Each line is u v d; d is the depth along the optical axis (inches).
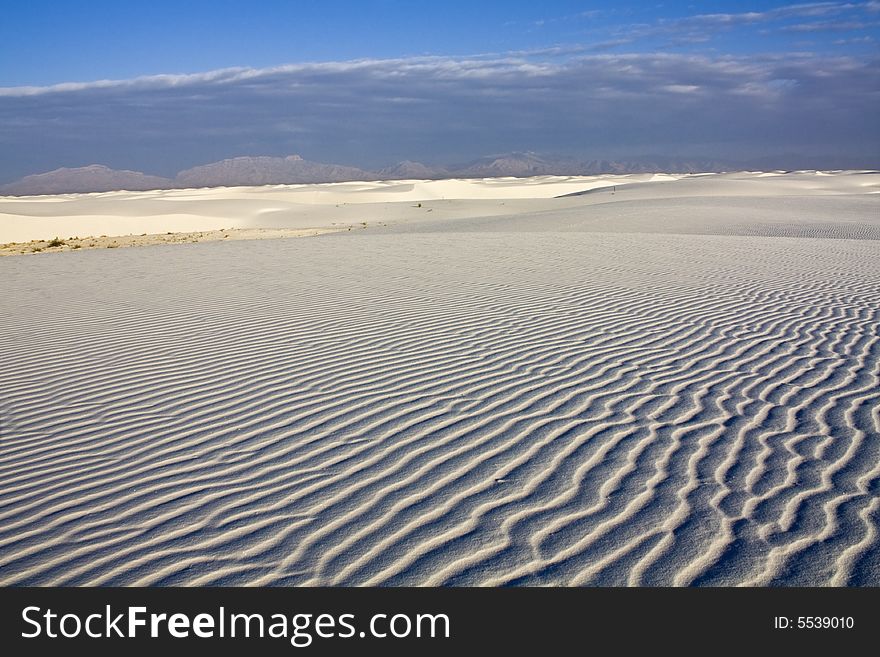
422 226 1378.0
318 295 464.1
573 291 458.9
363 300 439.8
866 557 136.9
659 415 219.8
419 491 170.4
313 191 4490.7
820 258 644.7
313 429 214.8
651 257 649.0
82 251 876.0
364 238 919.0
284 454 195.9
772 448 191.6
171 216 2182.6
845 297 435.8
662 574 133.7
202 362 298.8
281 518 158.7
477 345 315.0
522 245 768.3
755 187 3011.8
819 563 135.6
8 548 149.8
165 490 175.2
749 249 717.9
